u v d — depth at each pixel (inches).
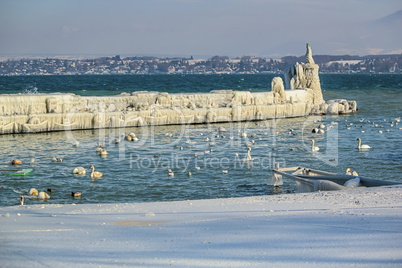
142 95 2605.8
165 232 438.0
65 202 1017.5
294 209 566.6
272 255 354.3
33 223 506.0
